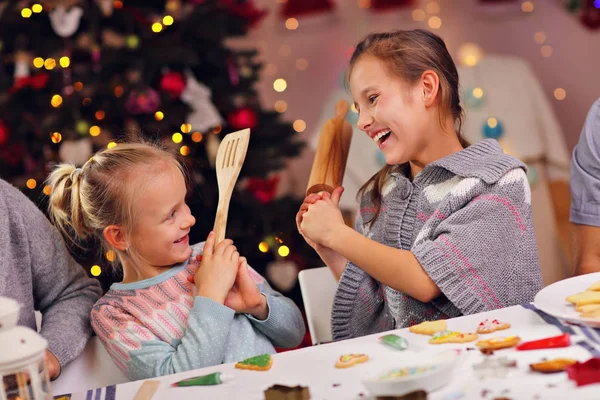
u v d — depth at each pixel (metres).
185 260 1.20
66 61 2.64
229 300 1.16
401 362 0.81
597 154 1.39
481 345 0.81
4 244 1.17
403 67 1.22
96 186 1.17
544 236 2.88
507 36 4.26
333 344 0.91
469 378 0.73
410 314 1.22
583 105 4.25
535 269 1.17
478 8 4.26
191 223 1.17
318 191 1.29
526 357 0.77
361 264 1.17
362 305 1.33
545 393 0.67
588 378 0.67
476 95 3.12
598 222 1.39
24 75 2.69
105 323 1.14
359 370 0.80
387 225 1.31
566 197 3.07
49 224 1.27
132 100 2.60
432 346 0.84
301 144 2.96
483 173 1.18
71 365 1.16
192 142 2.70
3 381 0.69
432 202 1.25
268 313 1.19
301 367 0.84
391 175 1.36
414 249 1.15
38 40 2.73
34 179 2.59
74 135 2.59
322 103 4.36
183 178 1.19
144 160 1.16
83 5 2.72
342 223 1.21
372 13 4.32
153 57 2.64
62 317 1.19
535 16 4.24
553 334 0.82
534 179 3.00
